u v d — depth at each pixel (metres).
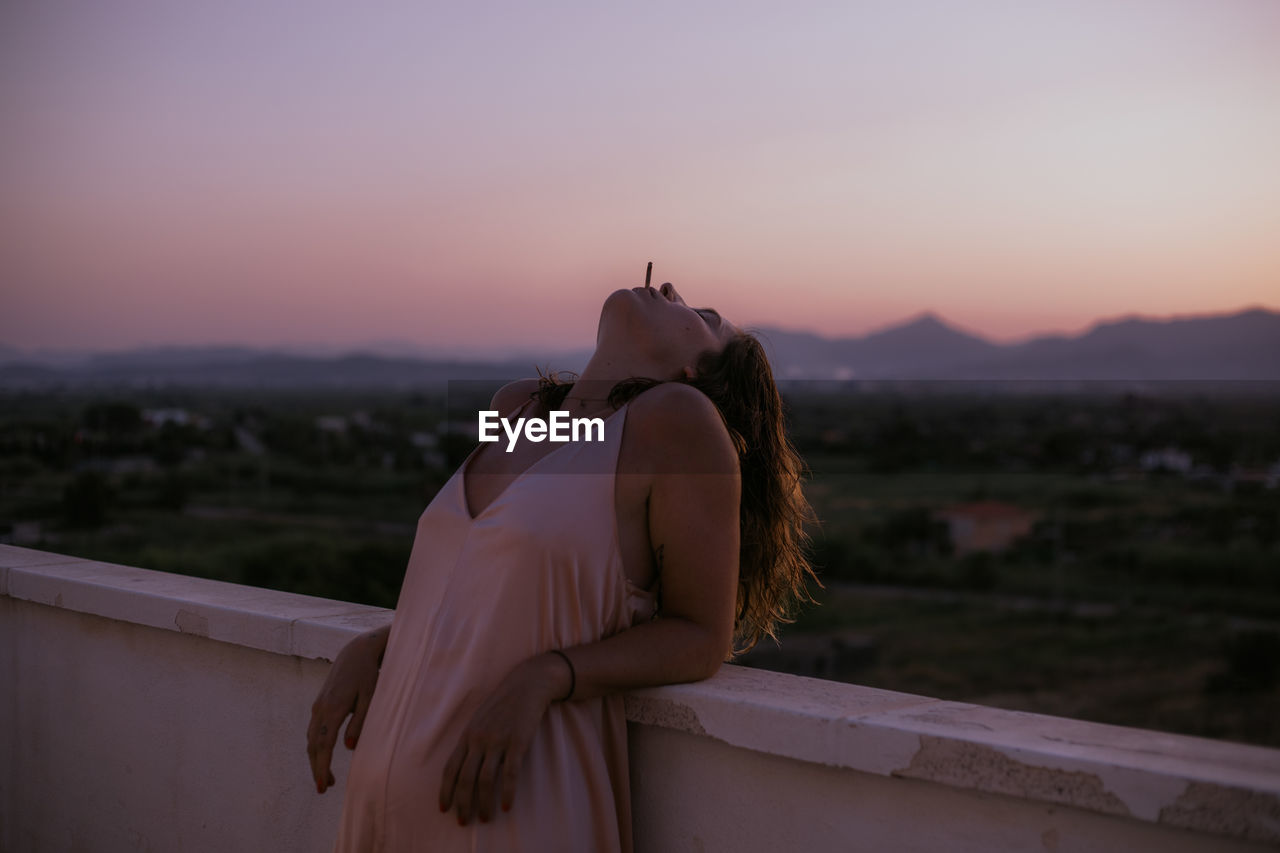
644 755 1.37
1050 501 74.38
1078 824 1.02
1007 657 45.81
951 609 54.19
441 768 1.21
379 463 76.06
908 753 1.10
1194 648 47.94
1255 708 39.91
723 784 1.29
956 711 1.18
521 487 1.29
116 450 53.91
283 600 1.95
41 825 2.36
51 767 2.32
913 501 75.69
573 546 1.25
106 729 2.18
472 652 1.23
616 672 1.23
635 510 1.33
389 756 1.23
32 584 2.29
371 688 1.42
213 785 1.96
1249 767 0.95
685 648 1.28
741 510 1.56
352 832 1.28
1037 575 60.25
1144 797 0.94
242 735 1.90
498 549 1.26
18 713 2.41
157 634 2.06
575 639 1.26
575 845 1.21
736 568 1.34
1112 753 1.00
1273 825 0.88
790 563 1.64
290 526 52.22
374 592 39.22
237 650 1.90
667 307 1.55
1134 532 66.31
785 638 49.00
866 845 1.17
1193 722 38.09
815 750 1.17
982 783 1.04
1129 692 41.69
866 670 43.41
